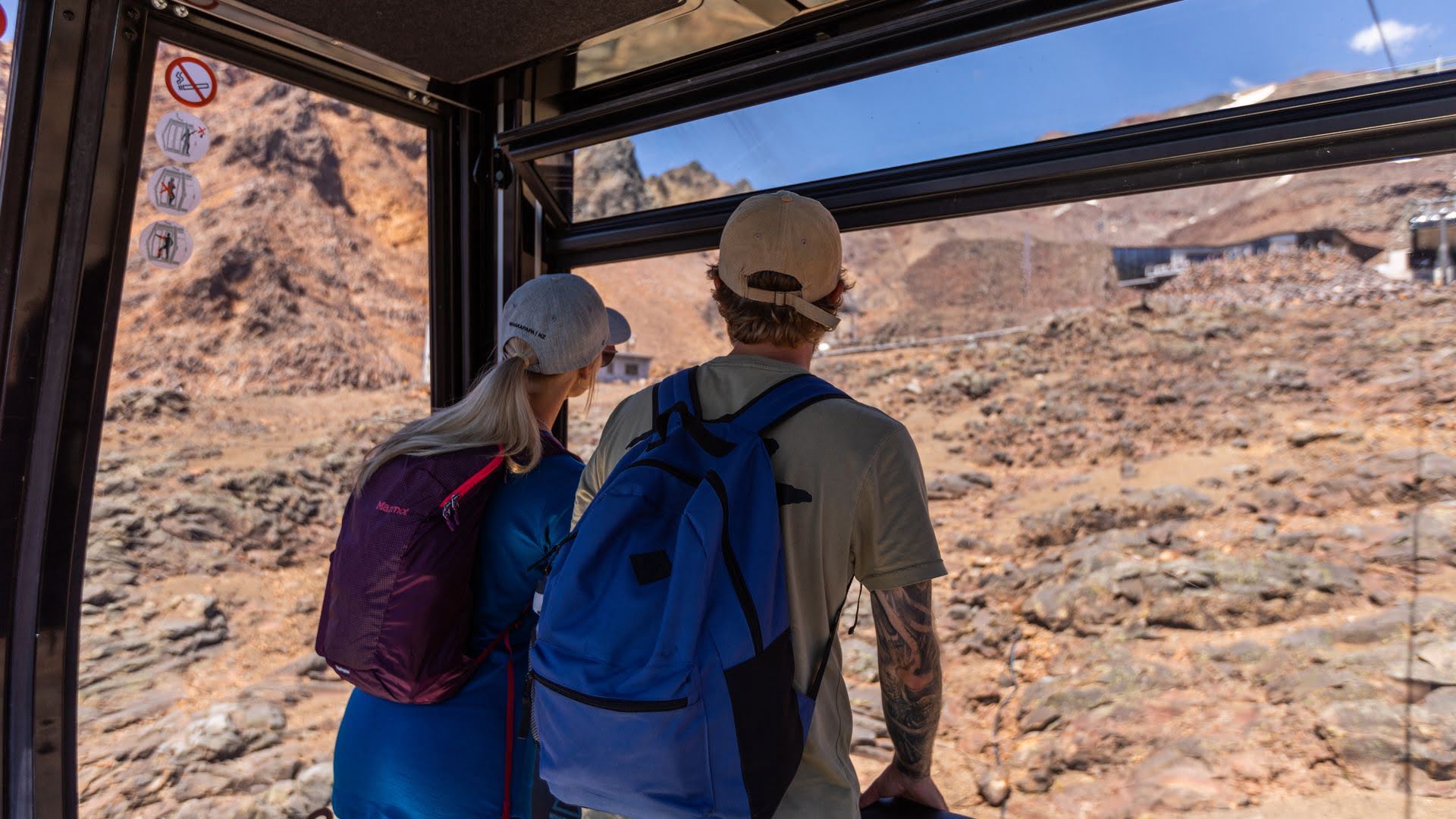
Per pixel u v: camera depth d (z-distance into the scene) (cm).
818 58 172
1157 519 1138
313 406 1675
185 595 933
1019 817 634
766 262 96
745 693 81
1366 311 1576
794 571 89
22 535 174
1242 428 1362
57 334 171
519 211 234
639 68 207
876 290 2188
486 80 223
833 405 92
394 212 2170
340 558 131
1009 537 1198
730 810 80
